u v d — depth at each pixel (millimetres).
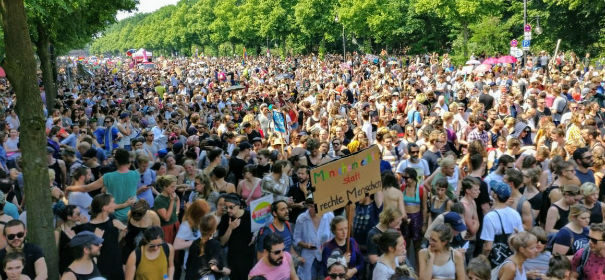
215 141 12281
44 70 26375
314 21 68438
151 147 13117
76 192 8367
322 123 14633
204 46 133125
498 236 7391
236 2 107188
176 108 20766
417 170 9820
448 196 8812
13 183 9062
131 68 94812
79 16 25391
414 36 67062
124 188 8414
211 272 6676
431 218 8672
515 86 19766
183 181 10125
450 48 65312
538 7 48688
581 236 7023
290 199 8781
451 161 8789
